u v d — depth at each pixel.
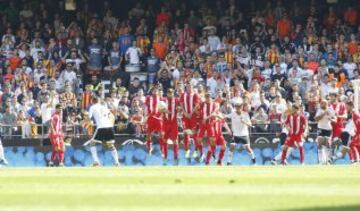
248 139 55.88
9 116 58.62
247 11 74.81
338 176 34.34
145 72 68.88
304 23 72.88
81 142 57.78
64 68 68.38
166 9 73.56
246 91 61.75
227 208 22.00
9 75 65.50
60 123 54.81
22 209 21.89
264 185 29.58
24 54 68.31
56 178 33.84
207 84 66.12
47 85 64.88
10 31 69.88
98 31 71.25
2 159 56.62
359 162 55.94
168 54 67.81
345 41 70.31
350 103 56.59
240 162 57.53
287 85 65.25
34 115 60.19
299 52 68.88
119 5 75.06
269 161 58.41
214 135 53.34
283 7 73.38
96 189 27.95
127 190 27.45
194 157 55.59
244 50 69.00
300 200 24.12
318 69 67.38
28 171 40.09
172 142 55.19
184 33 70.44
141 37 70.25
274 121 59.44
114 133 57.78
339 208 22.34
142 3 75.88
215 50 69.81
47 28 70.94
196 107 53.56
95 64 69.00
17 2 73.19
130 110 61.94
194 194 25.86
